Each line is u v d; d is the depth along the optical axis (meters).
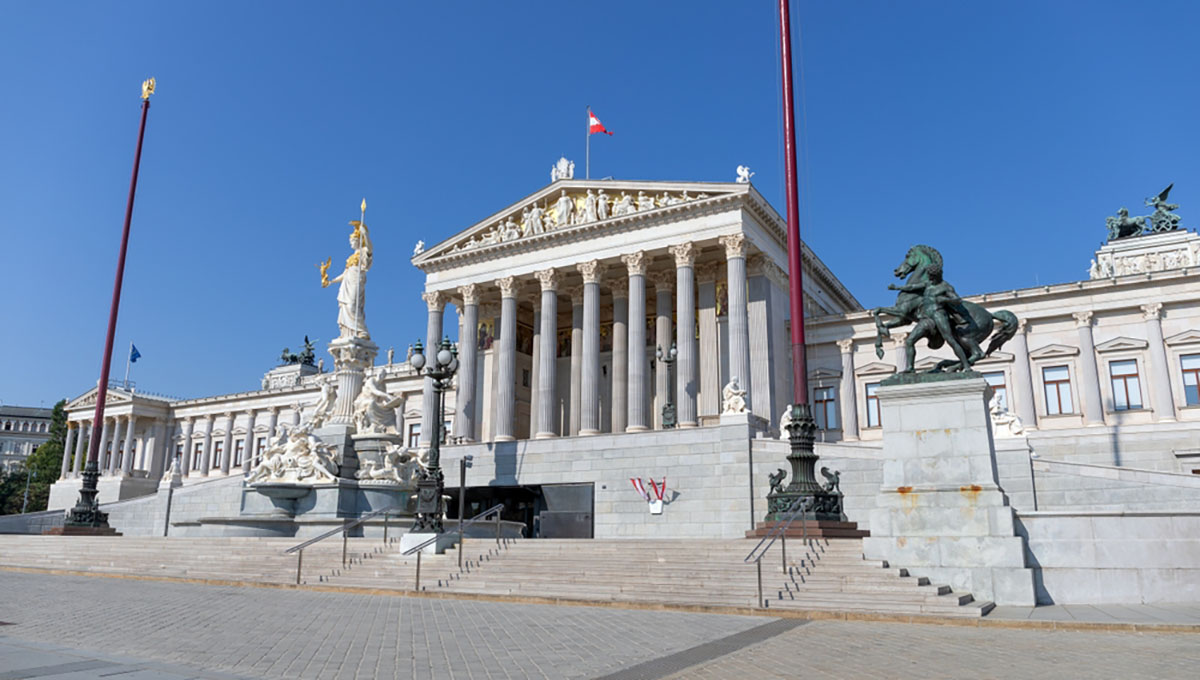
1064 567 18.91
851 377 63.88
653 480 47.94
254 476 37.12
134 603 19.75
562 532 48.25
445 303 70.38
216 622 16.30
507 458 53.88
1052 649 13.01
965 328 21.27
